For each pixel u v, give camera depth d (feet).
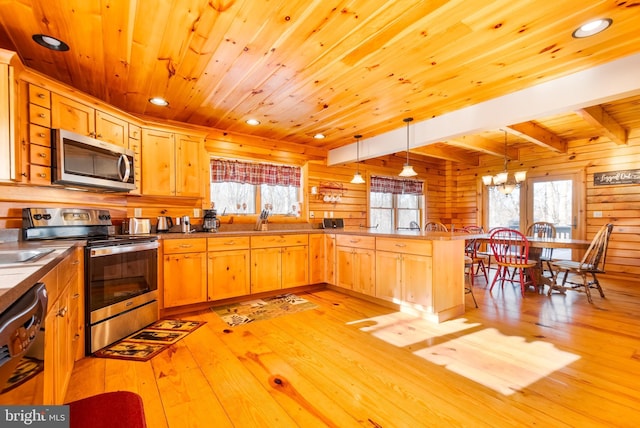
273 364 7.00
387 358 7.29
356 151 15.39
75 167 7.77
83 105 8.27
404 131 12.99
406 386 6.10
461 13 5.64
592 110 12.06
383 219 20.20
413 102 10.16
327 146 16.35
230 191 13.97
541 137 15.23
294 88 8.94
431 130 11.89
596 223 16.58
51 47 6.70
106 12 5.54
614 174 15.98
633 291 13.38
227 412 5.29
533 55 7.20
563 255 18.25
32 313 2.65
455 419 5.10
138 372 6.63
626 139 15.61
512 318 10.07
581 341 8.18
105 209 9.76
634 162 15.39
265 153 14.64
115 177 8.96
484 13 5.64
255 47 6.72
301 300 12.34
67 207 8.50
